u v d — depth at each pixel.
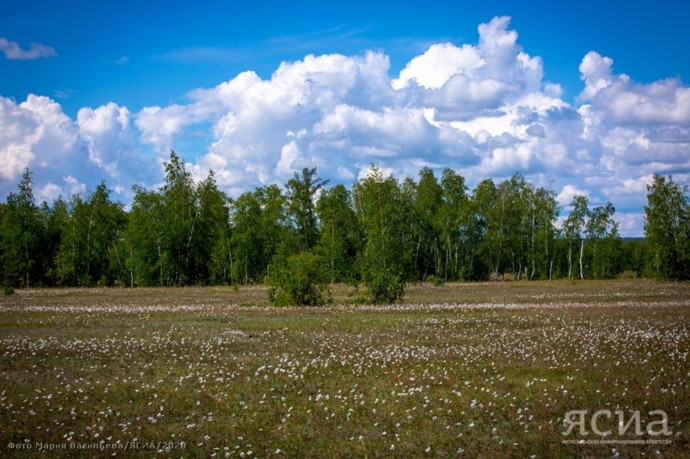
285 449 10.59
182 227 75.88
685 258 67.69
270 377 15.92
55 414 12.63
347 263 72.69
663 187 68.81
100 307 37.69
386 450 10.48
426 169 89.94
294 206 83.00
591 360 17.91
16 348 20.23
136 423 12.14
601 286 59.78
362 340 22.20
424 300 42.81
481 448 10.54
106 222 79.69
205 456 10.37
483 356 18.81
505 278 93.81
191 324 27.41
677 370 16.09
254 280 79.19
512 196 87.06
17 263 72.50
